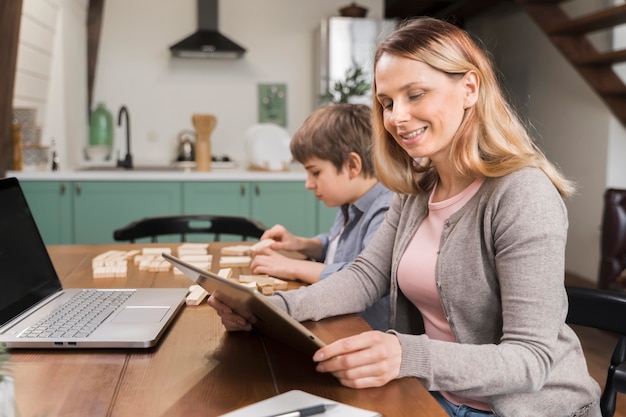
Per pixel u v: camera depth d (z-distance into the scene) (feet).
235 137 19.19
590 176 16.38
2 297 3.74
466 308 3.84
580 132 16.81
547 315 3.30
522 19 20.04
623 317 4.42
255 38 19.06
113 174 13.32
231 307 3.57
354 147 5.41
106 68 18.44
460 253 3.84
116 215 13.44
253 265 5.28
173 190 13.58
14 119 13.20
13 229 4.26
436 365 3.07
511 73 21.01
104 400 2.78
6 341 3.37
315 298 4.12
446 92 3.56
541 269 3.34
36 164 13.51
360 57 18.01
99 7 17.49
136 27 18.45
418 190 4.37
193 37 17.78
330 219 14.21
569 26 13.98
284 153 14.74
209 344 3.55
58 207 13.23
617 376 4.91
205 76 18.93
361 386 2.93
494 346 3.21
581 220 16.78
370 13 19.22
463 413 3.90
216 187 13.74
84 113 17.52
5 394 2.20
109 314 3.95
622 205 10.27
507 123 3.74
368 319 5.24
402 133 3.65
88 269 5.62
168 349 3.46
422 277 4.07
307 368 3.19
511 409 3.64
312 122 5.49
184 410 2.69
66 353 3.36
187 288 4.82
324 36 17.90
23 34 12.41
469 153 3.69
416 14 22.75
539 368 3.18
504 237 3.51
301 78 19.34
